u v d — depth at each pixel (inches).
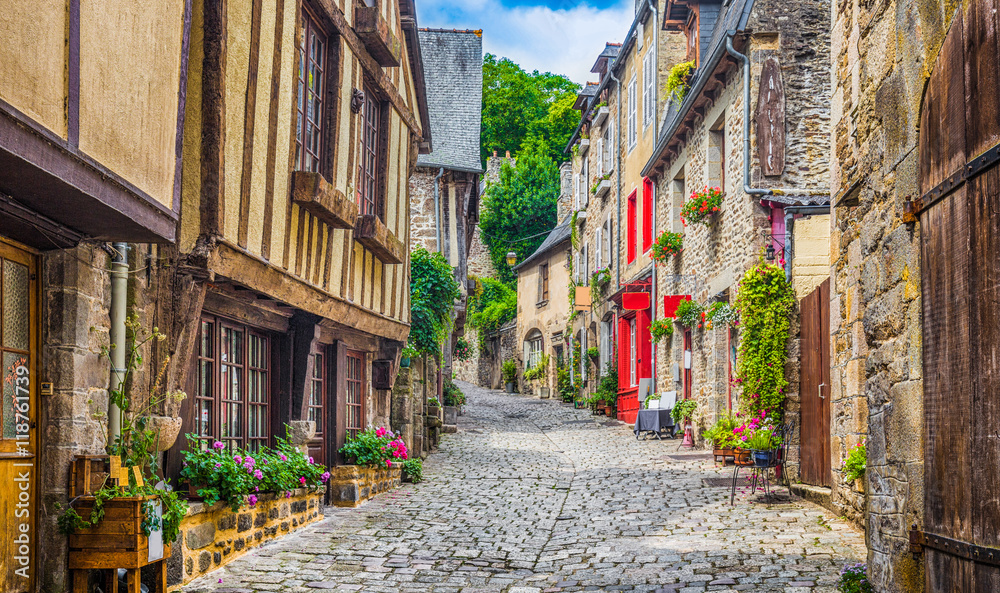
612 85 794.2
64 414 176.9
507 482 405.1
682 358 575.5
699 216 486.6
